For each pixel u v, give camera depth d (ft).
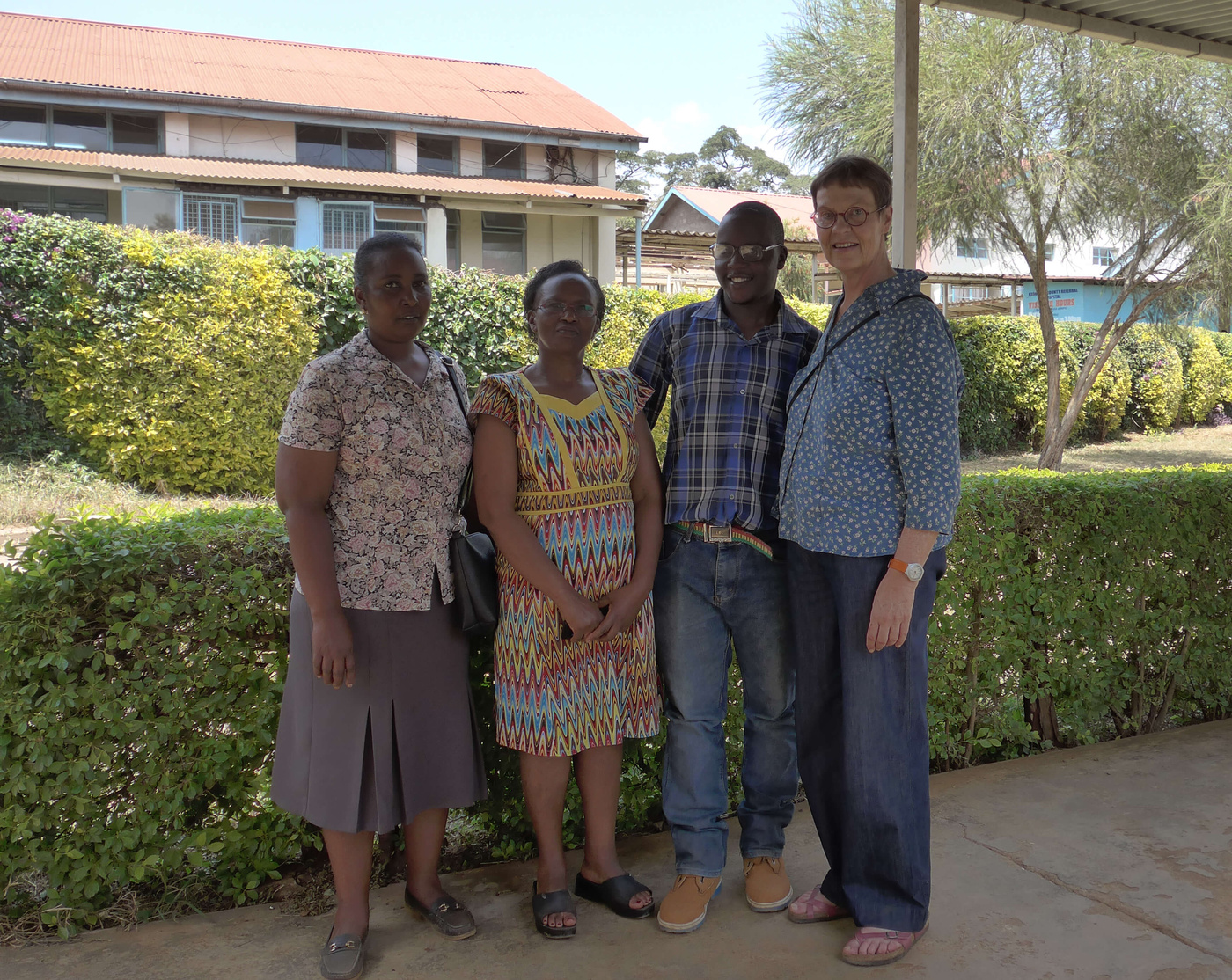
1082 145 39.47
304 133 59.77
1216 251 39.50
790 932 8.11
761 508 8.25
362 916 7.75
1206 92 38.22
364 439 7.25
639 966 7.59
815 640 7.97
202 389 31.94
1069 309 84.23
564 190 59.77
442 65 76.13
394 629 7.48
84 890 8.25
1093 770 11.54
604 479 7.95
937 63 37.40
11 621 7.85
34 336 30.89
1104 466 46.83
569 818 9.61
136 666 8.15
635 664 8.23
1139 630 12.85
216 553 8.51
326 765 7.43
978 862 9.23
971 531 11.45
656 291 41.68
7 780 7.95
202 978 7.42
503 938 8.01
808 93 41.60
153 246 31.53
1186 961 7.55
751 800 8.73
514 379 7.90
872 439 7.41
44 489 29.19
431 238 57.41
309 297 33.40
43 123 54.65
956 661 11.62
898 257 15.75
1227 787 10.96
